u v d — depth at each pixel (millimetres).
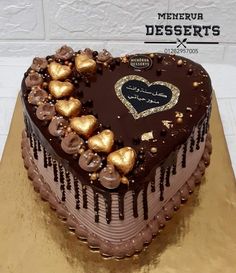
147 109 449
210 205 466
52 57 505
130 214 416
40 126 440
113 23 680
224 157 507
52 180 451
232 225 450
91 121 427
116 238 428
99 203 408
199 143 468
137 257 430
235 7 665
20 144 518
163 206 451
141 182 402
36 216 457
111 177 392
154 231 440
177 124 438
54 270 419
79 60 488
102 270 420
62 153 418
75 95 465
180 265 423
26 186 480
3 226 449
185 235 444
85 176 404
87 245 437
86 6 665
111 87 472
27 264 423
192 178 476
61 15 673
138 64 491
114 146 418
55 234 444
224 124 560
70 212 447
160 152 416
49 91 467
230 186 481
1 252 431
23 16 675
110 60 498
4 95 593
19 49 707
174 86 471
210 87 476
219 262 424
